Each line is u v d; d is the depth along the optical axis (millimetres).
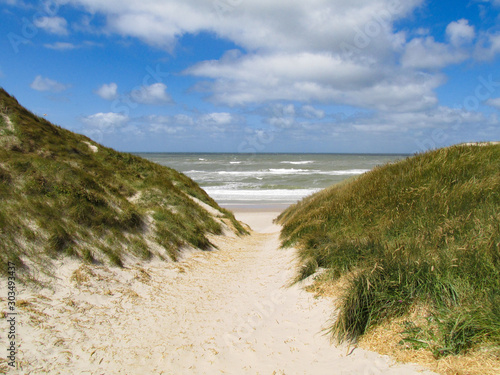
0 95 9562
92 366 3451
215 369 3482
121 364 3561
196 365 3588
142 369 3502
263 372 3295
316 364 3207
